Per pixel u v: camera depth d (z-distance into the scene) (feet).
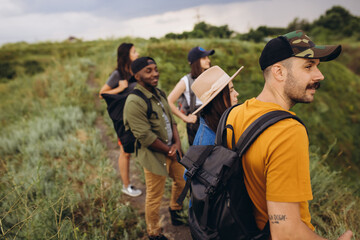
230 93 4.53
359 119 42.50
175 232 7.87
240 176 2.98
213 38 50.03
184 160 3.50
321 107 39.93
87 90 24.73
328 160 12.29
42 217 6.61
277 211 2.50
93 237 6.61
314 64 2.72
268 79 3.03
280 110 2.83
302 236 2.45
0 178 8.93
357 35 151.43
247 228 2.99
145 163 6.55
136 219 8.36
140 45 36.06
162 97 7.26
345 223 6.74
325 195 8.46
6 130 17.63
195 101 7.95
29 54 59.62
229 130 3.30
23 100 23.90
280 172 2.49
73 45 70.44
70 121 17.07
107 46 52.03
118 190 9.52
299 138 2.52
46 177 9.68
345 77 52.65
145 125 6.28
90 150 12.96
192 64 8.07
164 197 9.79
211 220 3.07
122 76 8.30
